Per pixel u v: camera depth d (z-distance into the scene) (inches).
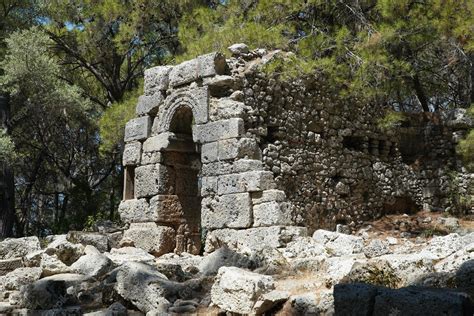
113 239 593.9
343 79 588.7
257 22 694.5
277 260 371.9
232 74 522.0
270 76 540.1
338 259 351.6
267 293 289.4
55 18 935.7
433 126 742.5
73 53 950.4
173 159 561.9
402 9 614.5
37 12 962.1
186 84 545.3
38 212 1339.8
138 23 879.1
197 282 339.6
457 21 601.3
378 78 621.9
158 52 1062.4
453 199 709.9
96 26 914.7
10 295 354.6
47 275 389.4
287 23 699.4
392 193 676.7
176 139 554.6
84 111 947.3
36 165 1114.1
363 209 632.4
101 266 393.1
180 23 800.9
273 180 481.4
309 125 576.4
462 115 724.7
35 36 868.0
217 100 518.0
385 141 678.5
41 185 1235.9
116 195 1182.3
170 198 555.8
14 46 855.1
